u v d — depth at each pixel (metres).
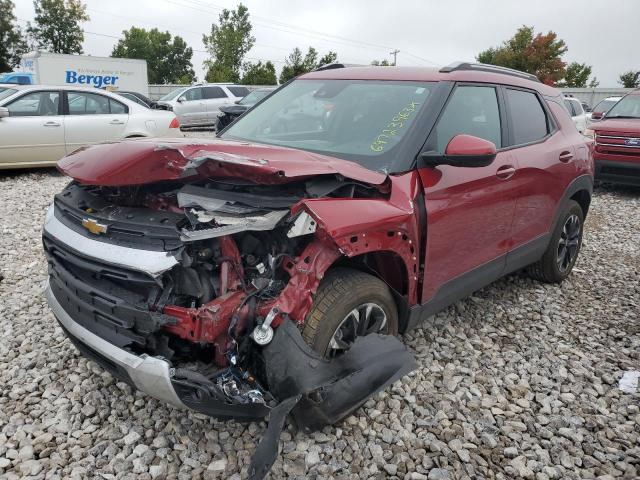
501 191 3.67
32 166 9.38
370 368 2.54
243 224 2.34
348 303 2.63
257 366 2.53
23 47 52.34
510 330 4.11
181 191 2.58
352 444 2.74
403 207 2.85
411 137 3.15
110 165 2.54
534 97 4.46
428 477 2.57
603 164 9.55
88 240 2.56
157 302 2.38
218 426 2.81
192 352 2.55
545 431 2.95
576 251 5.13
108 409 2.94
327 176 2.68
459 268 3.47
